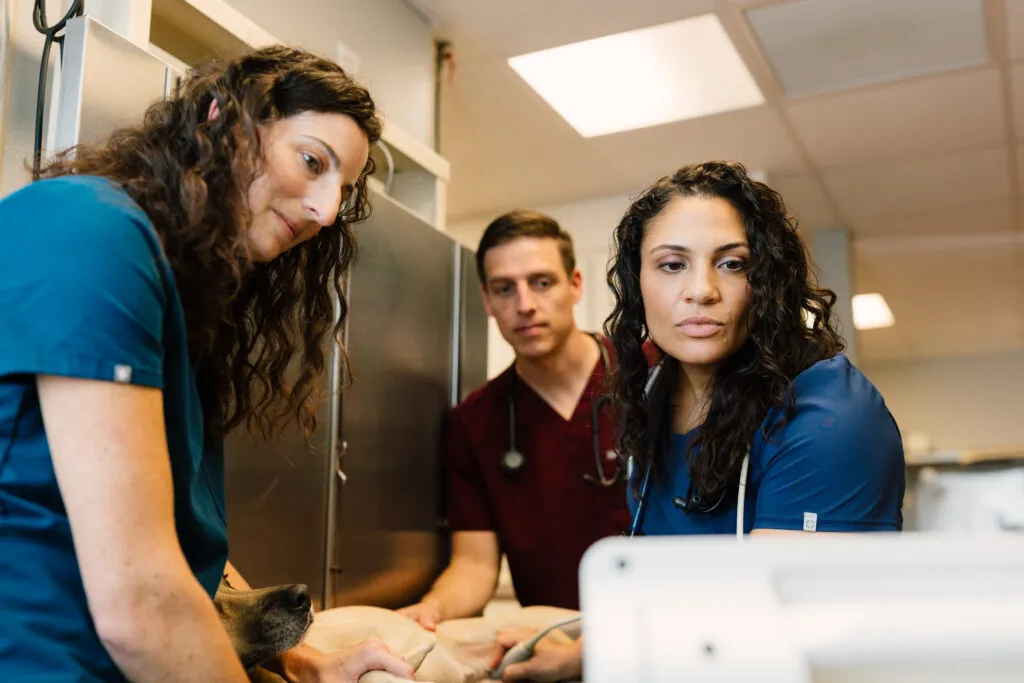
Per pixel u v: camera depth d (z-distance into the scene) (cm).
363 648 102
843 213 376
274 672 102
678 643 36
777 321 95
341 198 91
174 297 73
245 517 140
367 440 172
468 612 180
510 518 188
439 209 216
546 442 188
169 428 75
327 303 109
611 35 241
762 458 96
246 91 83
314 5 191
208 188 80
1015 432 602
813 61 254
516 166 326
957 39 241
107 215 69
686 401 108
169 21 147
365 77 207
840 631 36
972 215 377
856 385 93
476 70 258
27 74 115
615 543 39
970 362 623
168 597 65
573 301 194
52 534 68
